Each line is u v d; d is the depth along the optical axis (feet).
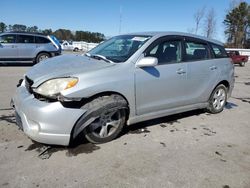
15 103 12.51
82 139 12.83
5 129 13.76
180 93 15.47
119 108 12.60
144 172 10.41
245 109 20.63
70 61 13.46
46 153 11.44
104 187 9.38
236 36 199.41
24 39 42.63
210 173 10.62
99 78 11.91
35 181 9.52
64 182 9.54
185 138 13.91
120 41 15.31
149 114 14.16
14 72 34.91
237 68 71.82
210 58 17.48
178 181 9.96
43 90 11.25
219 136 14.52
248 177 10.51
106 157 11.39
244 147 13.26
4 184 9.27
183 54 15.62
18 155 11.19
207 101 17.71
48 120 10.93
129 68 12.96
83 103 11.73
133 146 12.57
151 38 14.37
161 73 14.17
